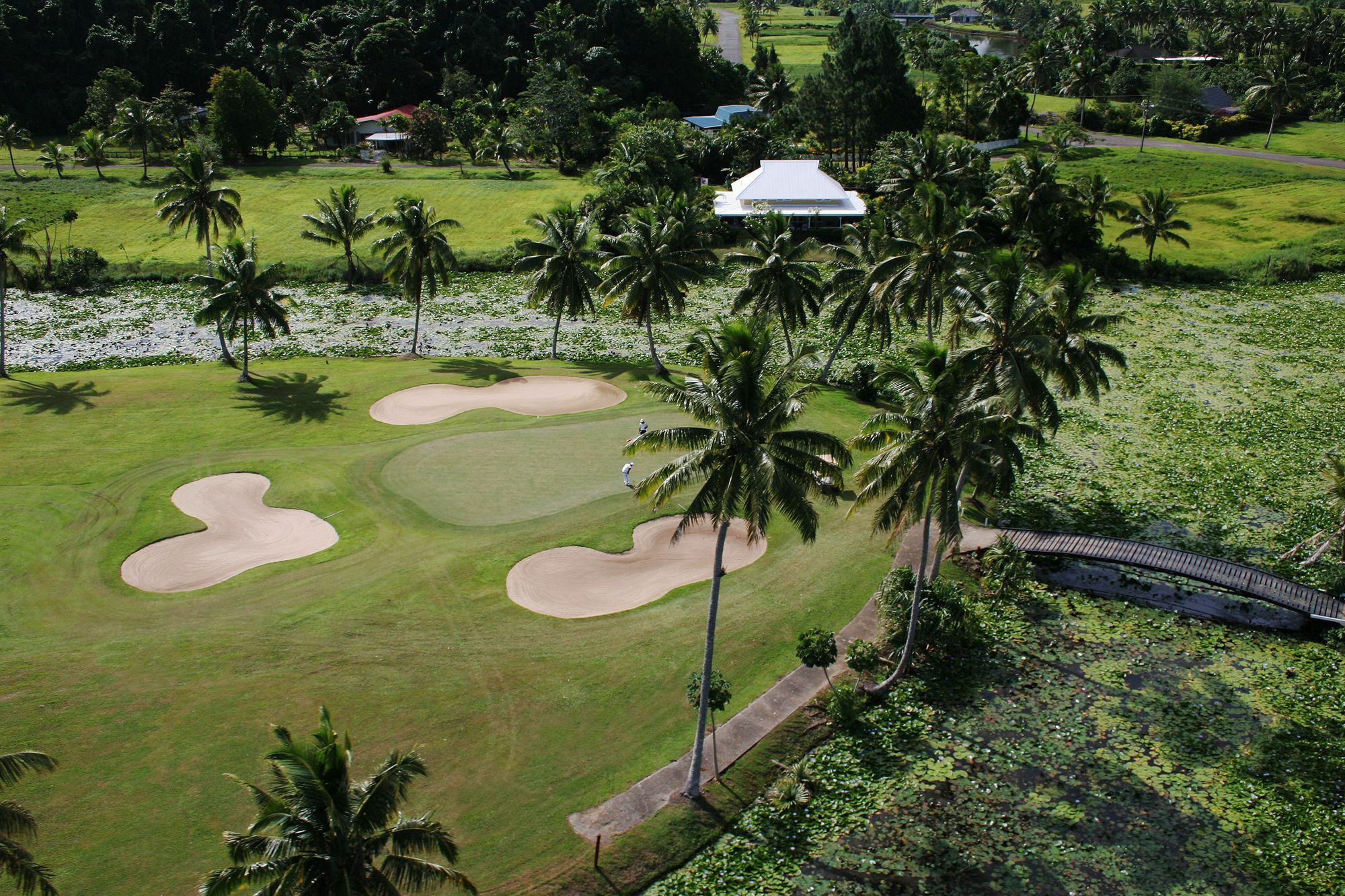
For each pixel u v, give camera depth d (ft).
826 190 374.84
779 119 486.38
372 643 137.28
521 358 266.98
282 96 516.73
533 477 187.21
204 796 109.40
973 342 275.59
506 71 532.73
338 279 340.39
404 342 279.49
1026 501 187.21
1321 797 113.70
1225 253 358.84
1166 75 547.49
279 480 184.44
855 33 448.24
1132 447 211.61
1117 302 316.19
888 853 106.93
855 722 126.82
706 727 123.95
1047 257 345.10
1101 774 118.42
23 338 274.98
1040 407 140.67
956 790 115.96
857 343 276.41
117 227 377.71
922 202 225.76
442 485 184.03
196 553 160.25
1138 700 132.05
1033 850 107.24
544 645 138.00
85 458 191.01
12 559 155.43
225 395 226.58
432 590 150.00
